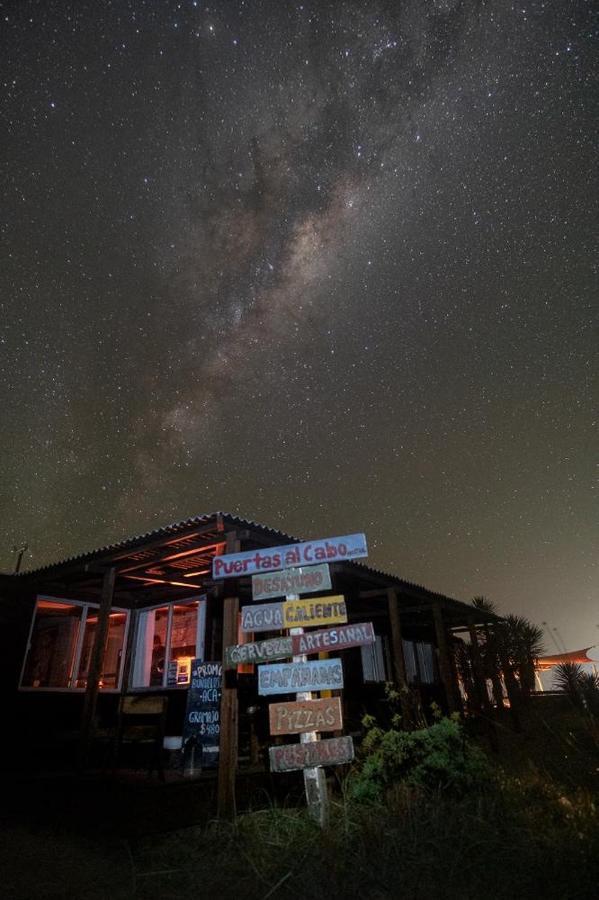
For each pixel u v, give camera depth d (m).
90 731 7.60
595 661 18.53
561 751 8.09
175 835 5.59
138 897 4.14
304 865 4.47
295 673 5.89
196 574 9.70
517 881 3.97
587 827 4.71
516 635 15.70
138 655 11.12
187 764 7.39
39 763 8.68
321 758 5.51
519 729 12.05
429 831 4.86
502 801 5.50
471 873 4.16
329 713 5.68
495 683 14.86
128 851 5.09
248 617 6.21
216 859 4.81
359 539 6.29
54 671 10.70
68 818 5.84
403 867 4.31
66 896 4.14
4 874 4.47
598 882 3.86
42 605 10.43
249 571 6.43
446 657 12.09
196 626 11.05
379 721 11.72
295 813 5.71
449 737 6.31
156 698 7.16
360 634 5.89
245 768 7.00
